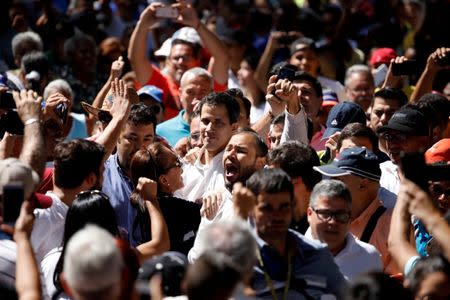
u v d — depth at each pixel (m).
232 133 22.55
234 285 14.47
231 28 35.78
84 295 14.08
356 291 14.63
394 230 16.75
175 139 27.12
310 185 19.28
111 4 43.44
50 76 31.88
